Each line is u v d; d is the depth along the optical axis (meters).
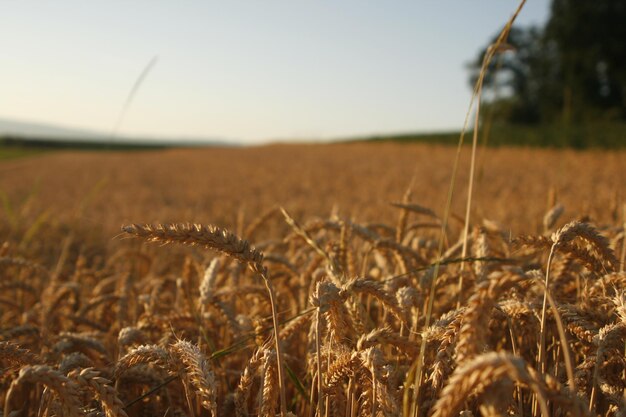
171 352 1.86
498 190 16.61
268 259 3.38
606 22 59.47
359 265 3.38
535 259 3.36
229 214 11.17
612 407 1.88
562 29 61.38
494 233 3.15
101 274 4.97
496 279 1.10
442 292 3.03
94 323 3.30
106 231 9.44
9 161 51.62
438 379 1.71
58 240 8.63
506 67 68.50
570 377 1.20
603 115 58.16
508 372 1.03
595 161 30.12
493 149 45.66
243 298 3.30
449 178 23.09
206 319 3.00
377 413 1.75
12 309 3.90
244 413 2.03
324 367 2.04
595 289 2.22
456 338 1.69
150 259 5.24
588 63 59.28
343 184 21.89
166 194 20.66
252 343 2.62
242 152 62.72
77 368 1.92
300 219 10.75
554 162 31.69
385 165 35.25
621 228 3.29
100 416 1.83
